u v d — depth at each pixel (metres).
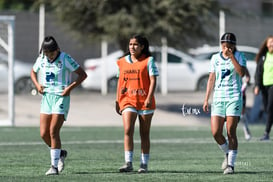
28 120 74.75
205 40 83.19
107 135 58.28
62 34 91.56
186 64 95.62
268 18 98.00
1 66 91.50
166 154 42.97
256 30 97.19
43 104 31.69
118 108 32.66
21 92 91.69
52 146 31.64
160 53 95.25
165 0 76.38
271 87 51.97
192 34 80.25
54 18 85.19
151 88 31.52
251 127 68.75
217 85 32.12
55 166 31.78
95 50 94.62
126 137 32.31
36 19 91.88
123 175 31.61
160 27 77.00
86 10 79.38
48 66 31.42
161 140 53.84
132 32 76.06
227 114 31.92
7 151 44.03
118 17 76.31
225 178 30.70
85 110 80.06
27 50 92.00
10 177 30.92
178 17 77.06
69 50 92.94
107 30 77.00
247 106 85.81
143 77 31.75
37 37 92.12
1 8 119.75
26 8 120.12
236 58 31.97
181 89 95.38
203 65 95.81
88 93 92.56
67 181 29.50
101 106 82.44
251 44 96.88
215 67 32.09
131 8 77.12
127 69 31.84
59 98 31.38
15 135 57.47
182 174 32.19
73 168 34.81
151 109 31.91
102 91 92.50
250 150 45.28
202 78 95.94
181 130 64.69
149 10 76.56
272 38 52.06
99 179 30.12
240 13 93.81
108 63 93.56
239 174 32.25
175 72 95.00
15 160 38.59
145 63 31.69
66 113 31.61
